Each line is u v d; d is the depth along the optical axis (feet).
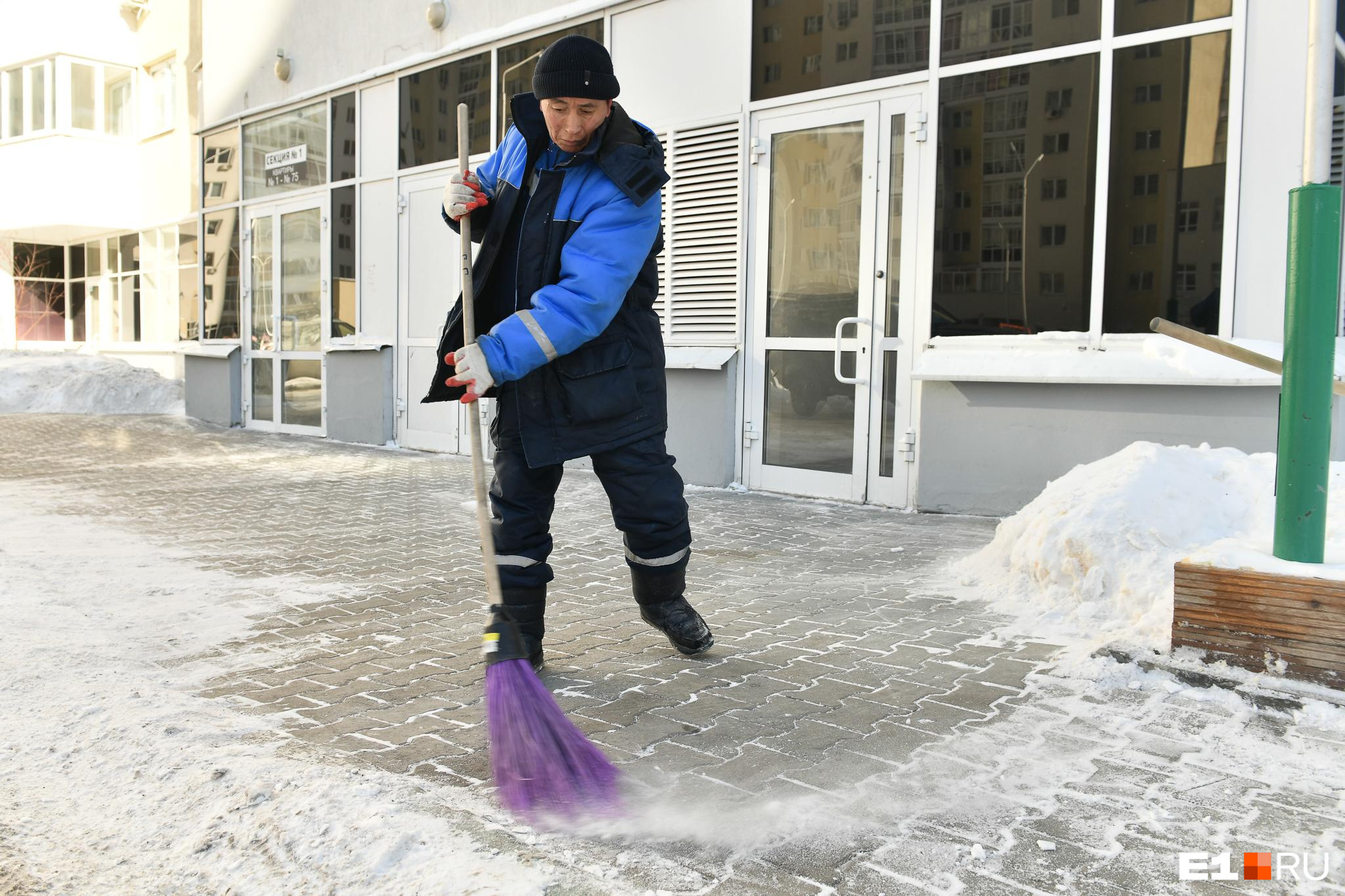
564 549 18.90
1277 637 9.87
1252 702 9.70
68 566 16.96
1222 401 18.54
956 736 9.20
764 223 25.30
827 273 24.20
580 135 9.59
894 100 22.68
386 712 10.00
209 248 48.80
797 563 17.40
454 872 6.62
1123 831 7.28
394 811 7.43
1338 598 9.50
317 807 7.48
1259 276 18.29
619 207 9.55
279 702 10.32
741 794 7.98
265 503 24.63
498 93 32.65
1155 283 19.34
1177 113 18.97
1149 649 10.75
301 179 41.93
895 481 22.99
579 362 9.94
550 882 6.51
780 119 24.88
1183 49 18.83
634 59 28.04
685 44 26.76
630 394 10.23
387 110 37.17
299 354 42.60
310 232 41.65
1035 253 20.74
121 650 12.19
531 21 30.83
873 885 6.55
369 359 38.22
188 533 20.56
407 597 15.19
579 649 12.28
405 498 25.72
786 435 25.16
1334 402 18.08
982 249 21.45
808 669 11.34
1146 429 19.35
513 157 10.07
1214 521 12.98
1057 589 13.50
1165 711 9.67
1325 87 9.79
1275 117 17.99
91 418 51.29
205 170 48.49
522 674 8.04
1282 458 10.12
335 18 39.45
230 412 46.75
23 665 11.27
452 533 20.79
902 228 22.74
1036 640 12.20
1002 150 21.09
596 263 9.38
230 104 46.06
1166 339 19.04
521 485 10.55
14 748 8.92
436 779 8.29
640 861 6.85
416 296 36.50
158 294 66.44
